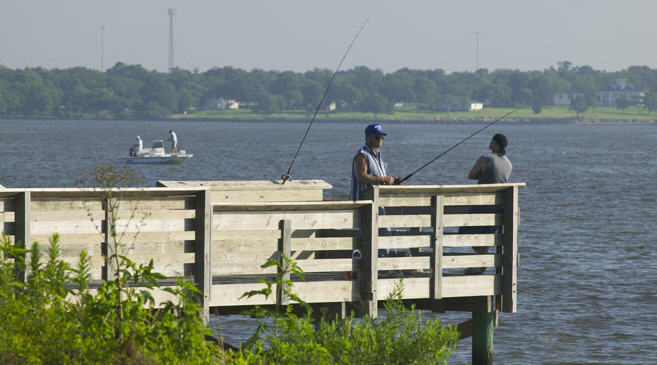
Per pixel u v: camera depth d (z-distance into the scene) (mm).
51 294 22750
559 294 66375
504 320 58531
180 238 28984
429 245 33656
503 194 35031
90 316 22438
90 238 27734
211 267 29156
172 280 29234
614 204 131500
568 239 93312
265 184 38188
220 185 37500
